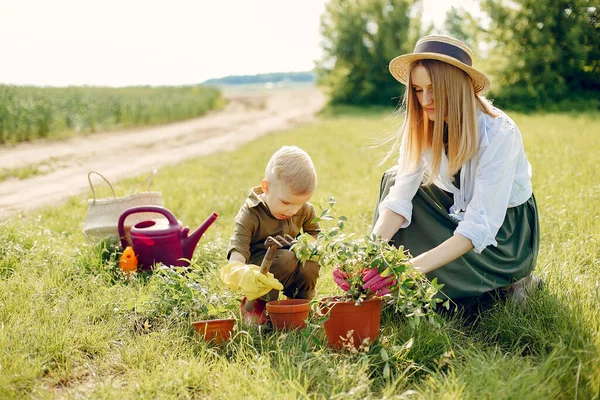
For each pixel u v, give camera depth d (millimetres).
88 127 23172
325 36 44906
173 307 3352
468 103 3186
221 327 3092
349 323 2902
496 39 28672
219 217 6621
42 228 5512
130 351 2967
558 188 6621
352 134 19922
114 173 12172
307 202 3734
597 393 2389
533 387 2424
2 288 3766
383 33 43500
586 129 14945
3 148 16391
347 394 2410
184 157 15430
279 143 17656
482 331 3211
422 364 2814
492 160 3221
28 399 2545
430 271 3238
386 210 3492
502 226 3449
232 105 50312
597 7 26328
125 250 4387
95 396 2568
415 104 3400
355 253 2920
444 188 3594
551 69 27062
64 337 3053
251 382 2592
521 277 3453
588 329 2900
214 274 4105
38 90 28359
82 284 3939
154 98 37344
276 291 3498
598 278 3646
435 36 3223
